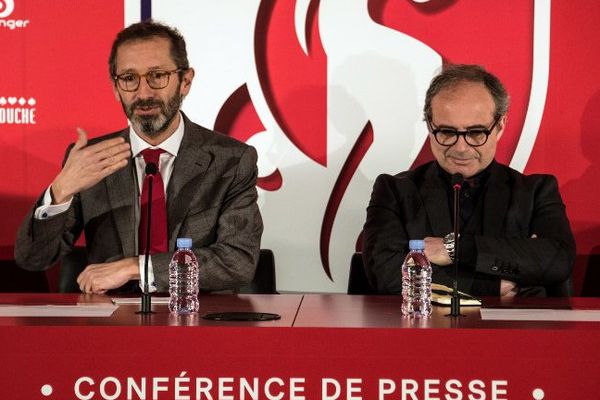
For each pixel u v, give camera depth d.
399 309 4.28
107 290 5.12
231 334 3.52
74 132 6.55
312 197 6.61
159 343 3.53
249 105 6.59
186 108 6.59
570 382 3.49
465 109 5.43
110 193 5.56
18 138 6.54
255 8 6.57
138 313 4.05
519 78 6.53
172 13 6.57
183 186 5.55
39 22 6.52
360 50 6.56
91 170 5.11
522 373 3.49
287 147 6.60
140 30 5.62
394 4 6.54
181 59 5.66
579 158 6.53
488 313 4.06
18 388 3.55
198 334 3.53
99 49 6.54
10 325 3.55
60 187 5.14
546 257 5.18
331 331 3.52
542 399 3.50
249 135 6.59
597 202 6.52
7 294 4.93
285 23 6.57
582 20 6.49
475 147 5.46
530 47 6.52
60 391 3.55
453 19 6.53
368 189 6.60
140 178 5.60
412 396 3.52
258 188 6.61
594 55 6.50
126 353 3.54
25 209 6.55
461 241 5.16
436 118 5.50
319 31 6.56
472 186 5.64
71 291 5.64
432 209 5.59
